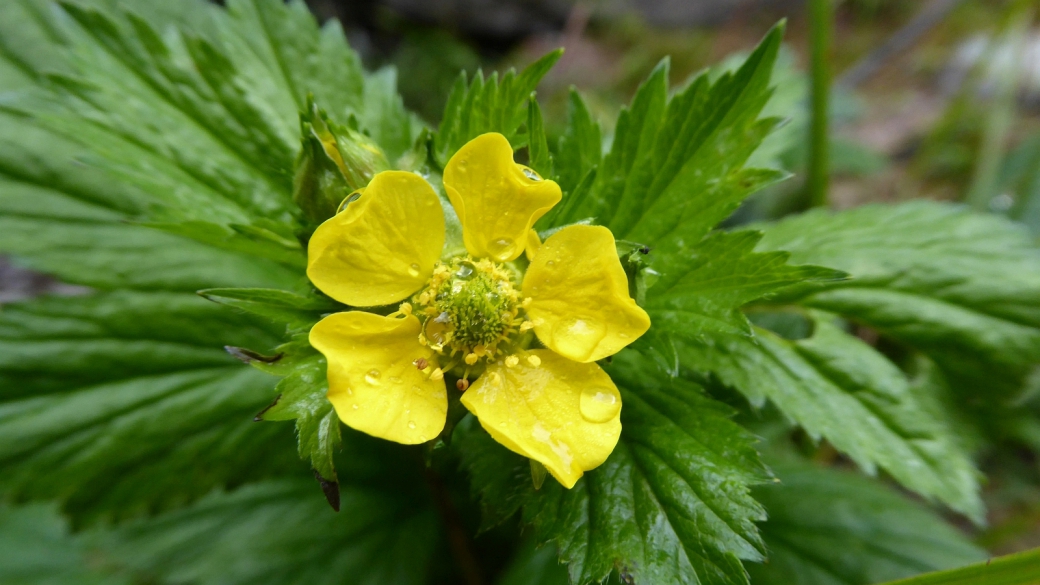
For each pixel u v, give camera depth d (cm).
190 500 9
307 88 9
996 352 8
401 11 22
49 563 10
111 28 8
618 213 8
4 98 8
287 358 6
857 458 8
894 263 9
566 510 7
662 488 7
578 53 24
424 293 7
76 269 9
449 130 8
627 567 6
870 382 8
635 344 7
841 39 23
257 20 9
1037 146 15
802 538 9
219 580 10
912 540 9
